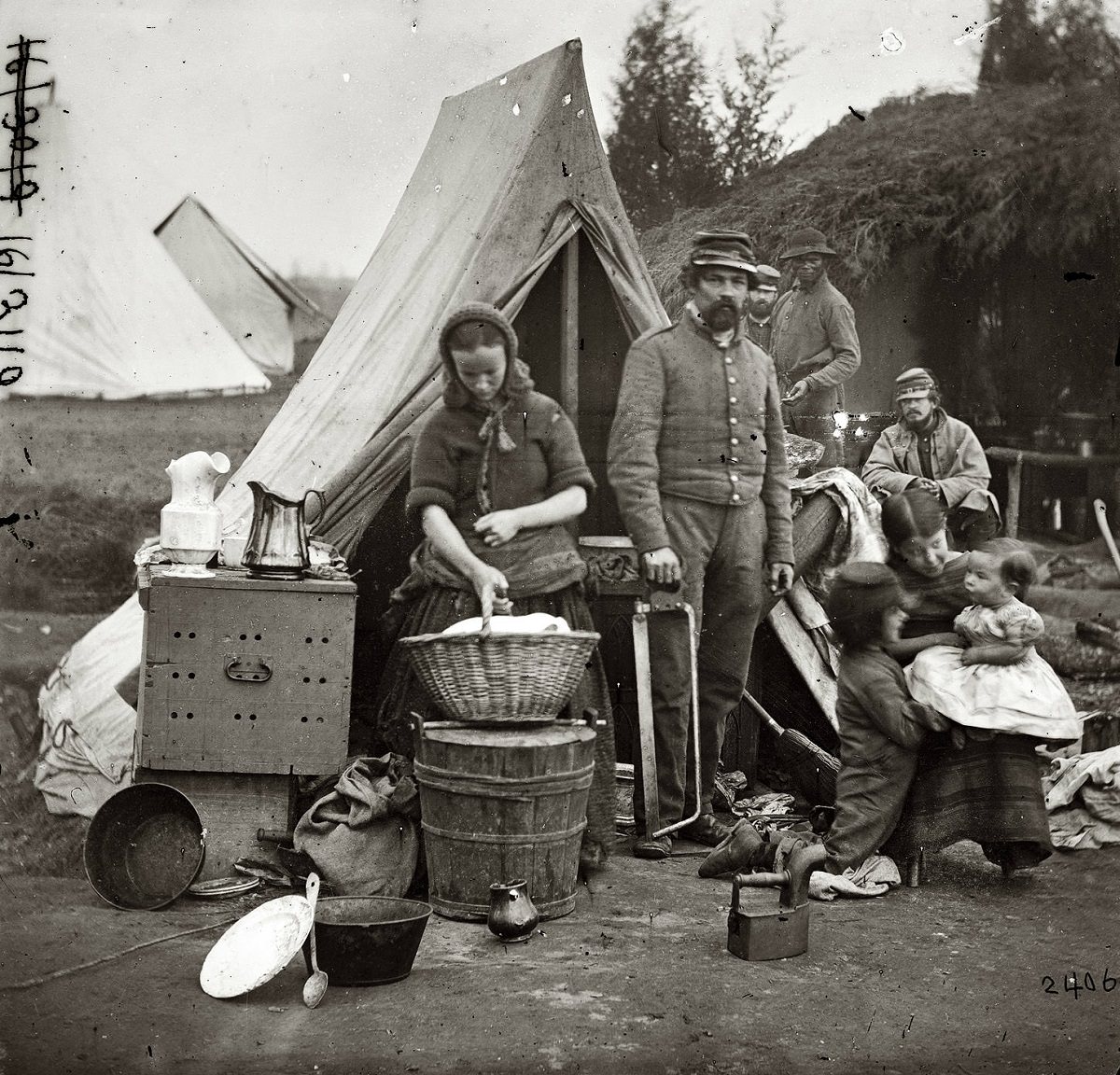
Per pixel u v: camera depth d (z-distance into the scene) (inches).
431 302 178.4
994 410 216.5
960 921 143.9
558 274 181.2
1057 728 152.1
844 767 155.7
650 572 166.2
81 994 119.4
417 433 173.9
